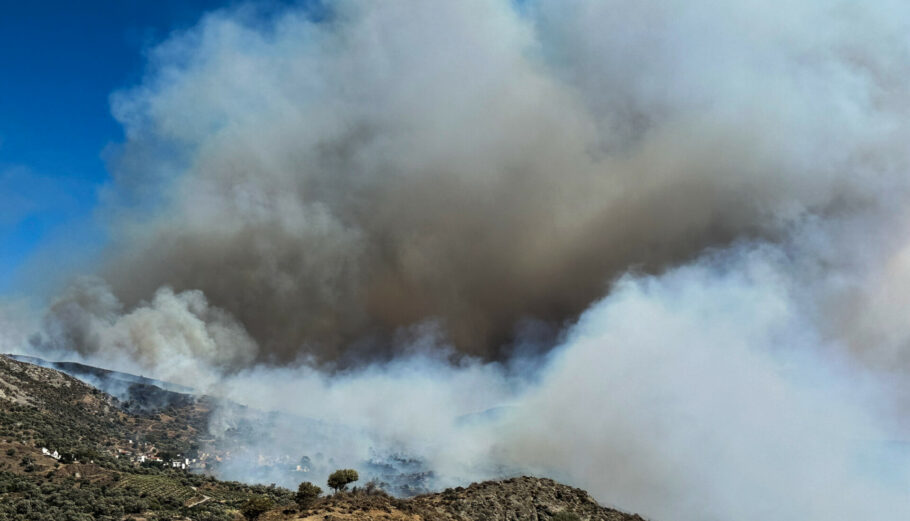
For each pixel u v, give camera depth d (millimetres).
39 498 107250
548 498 76562
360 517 57562
